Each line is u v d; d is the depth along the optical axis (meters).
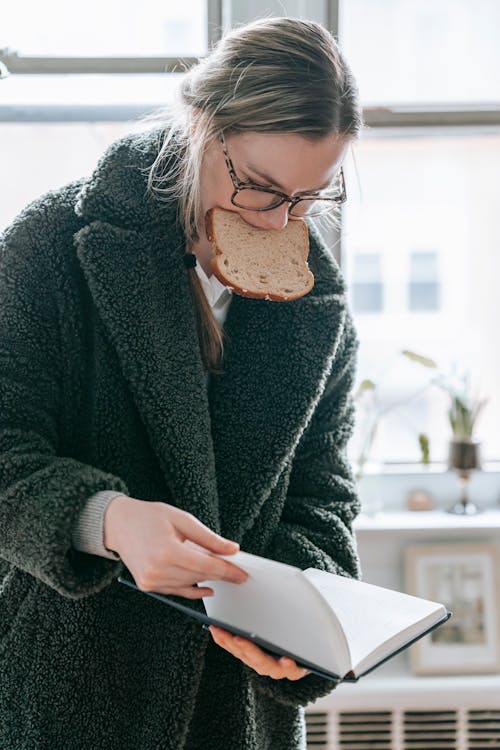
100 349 0.98
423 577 1.75
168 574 0.81
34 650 0.98
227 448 1.04
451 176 1.86
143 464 1.00
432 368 1.83
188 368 0.99
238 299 1.07
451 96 1.81
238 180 0.93
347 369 1.16
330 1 1.66
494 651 1.73
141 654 0.99
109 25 1.71
